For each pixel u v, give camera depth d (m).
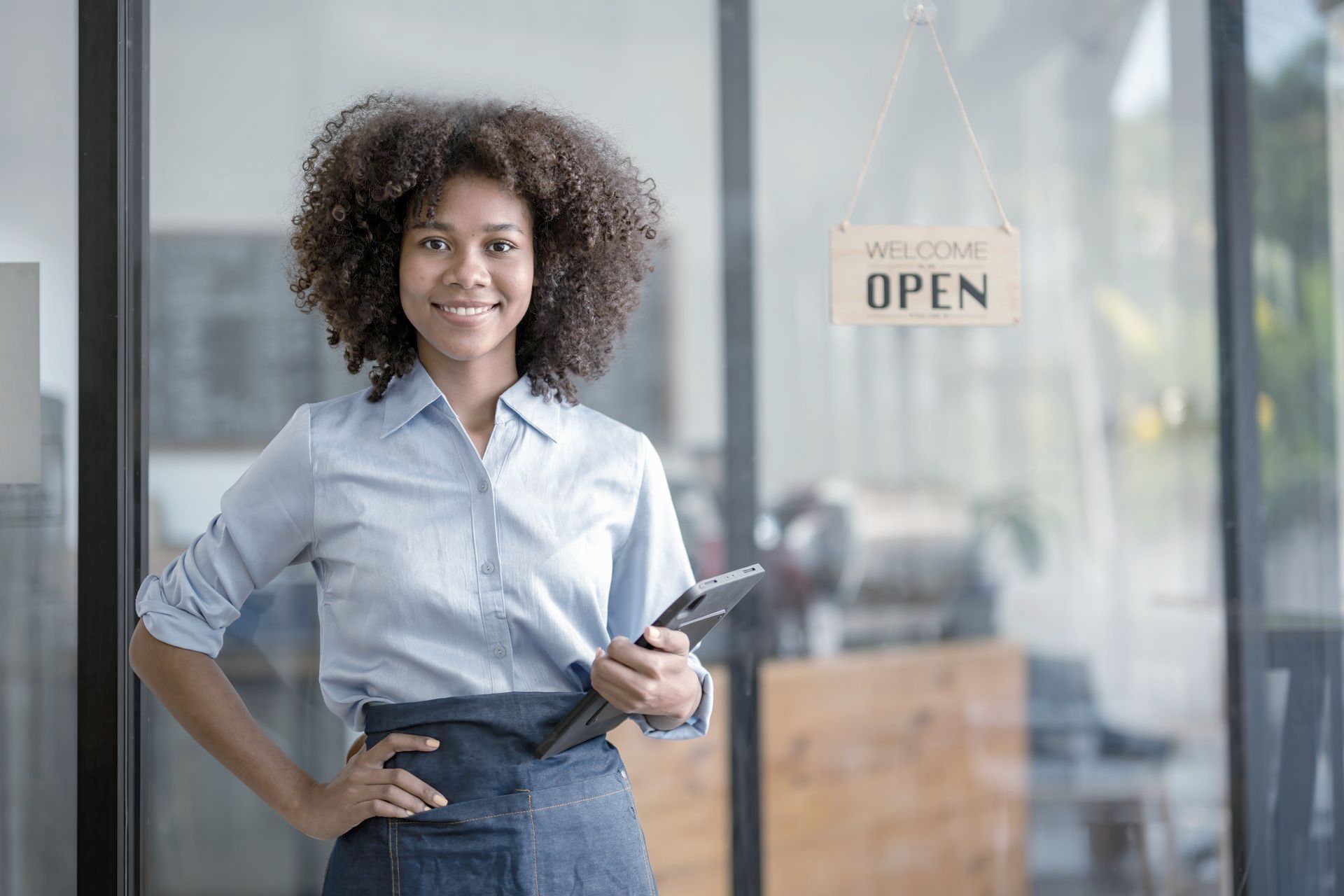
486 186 1.25
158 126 1.78
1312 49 1.96
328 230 1.32
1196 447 1.96
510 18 1.84
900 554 1.90
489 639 1.22
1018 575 1.92
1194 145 1.96
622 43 1.86
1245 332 1.95
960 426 1.92
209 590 1.27
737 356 1.87
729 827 1.85
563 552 1.25
